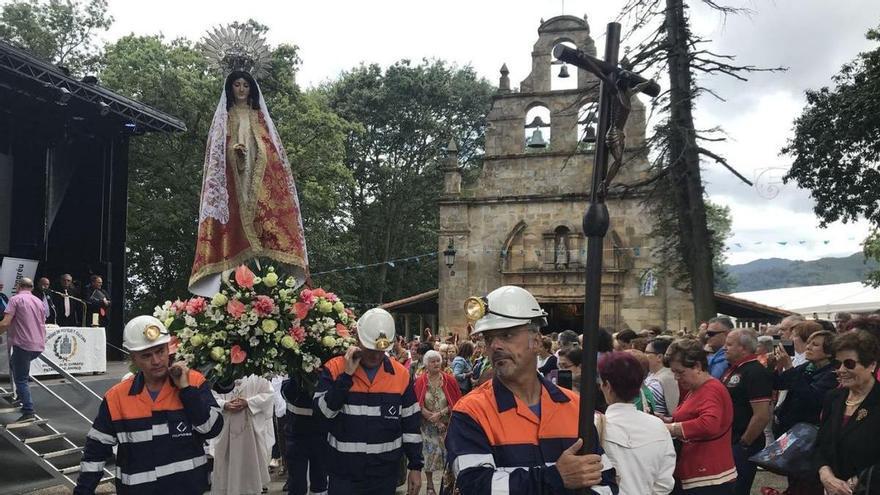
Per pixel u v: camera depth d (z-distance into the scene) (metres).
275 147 8.09
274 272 6.87
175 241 31.22
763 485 8.72
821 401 6.02
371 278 42.28
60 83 15.95
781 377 6.55
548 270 25.64
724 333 7.89
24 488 8.57
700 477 5.02
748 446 5.91
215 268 7.55
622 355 4.18
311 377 6.67
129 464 4.83
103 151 18.25
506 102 27.08
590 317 2.79
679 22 15.06
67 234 17.84
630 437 4.01
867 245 25.73
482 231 26.66
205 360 6.43
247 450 7.93
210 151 7.75
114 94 17.08
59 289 17.52
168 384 5.02
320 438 6.79
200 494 4.99
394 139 43.22
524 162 26.62
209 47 8.10
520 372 3.16
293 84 33.34
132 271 32.34
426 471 9.22
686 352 5.08
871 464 4.45
